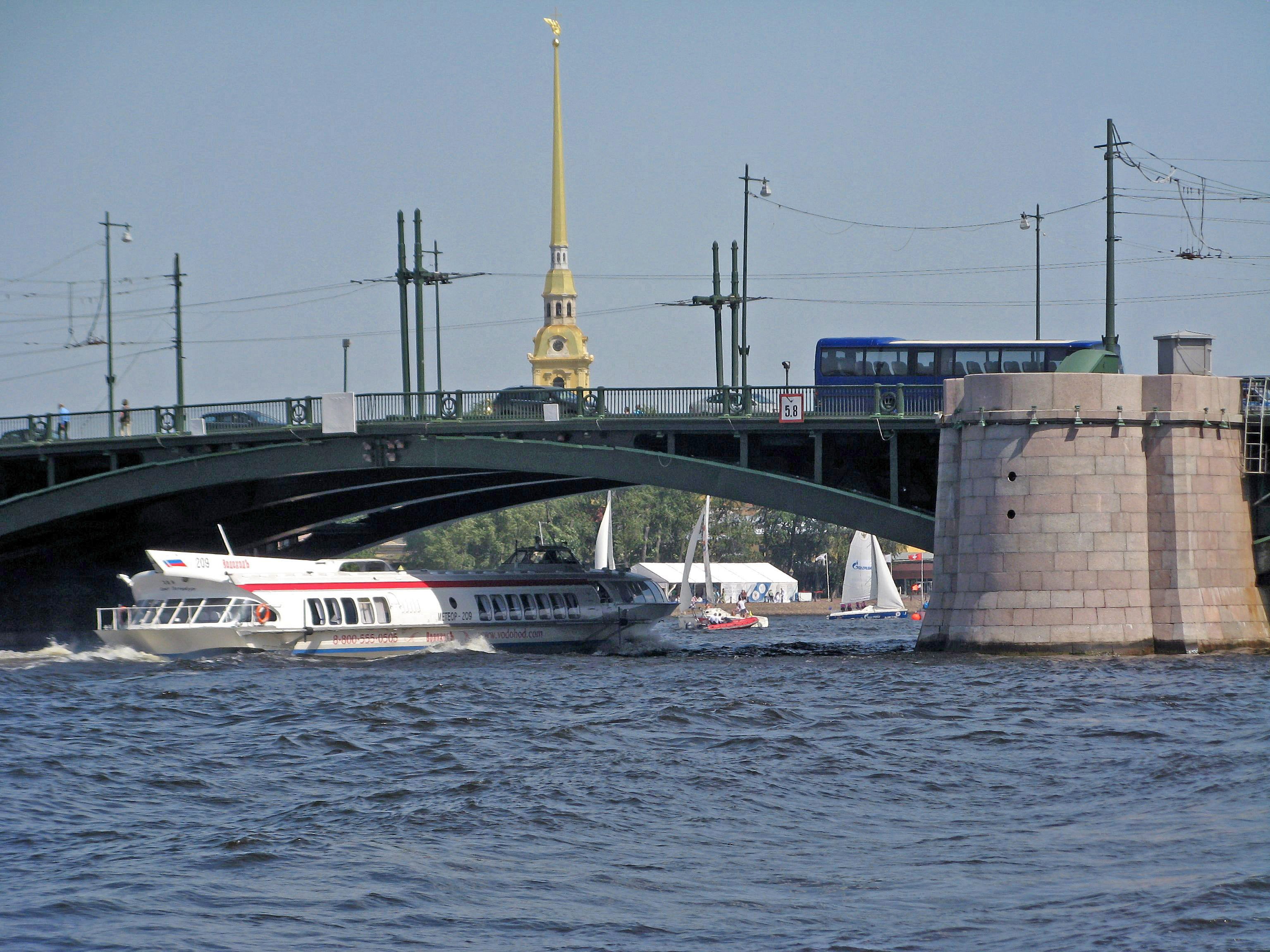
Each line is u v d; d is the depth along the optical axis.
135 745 143.62
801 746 134.25
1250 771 116.38
